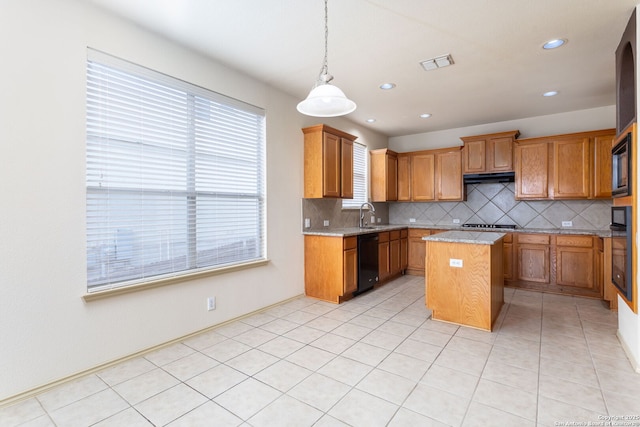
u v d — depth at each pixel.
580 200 4.67
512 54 3.01
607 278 3.69
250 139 3.51
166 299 2.72
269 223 3.70
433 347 2.69
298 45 2.83
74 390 2.06
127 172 2.49
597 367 2.33
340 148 4.35
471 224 5.38
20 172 1.96
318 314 3.54
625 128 2.57
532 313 3.56
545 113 4.82
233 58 3.06
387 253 5.00
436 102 4.34
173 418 1.79
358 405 1.91
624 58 2.64
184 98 2.88
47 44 2.06
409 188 5.89
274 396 2.00
